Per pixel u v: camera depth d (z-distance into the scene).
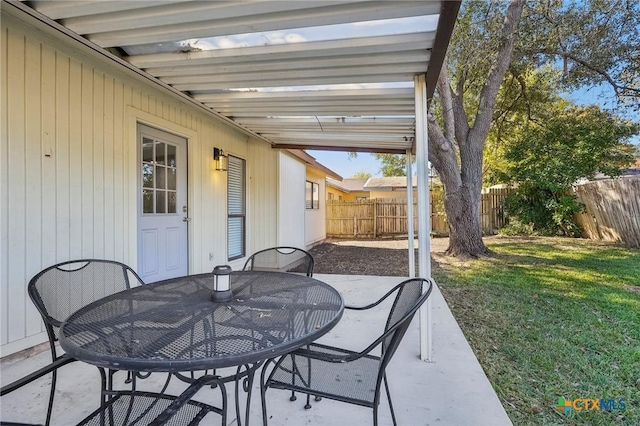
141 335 1.29
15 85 2.40
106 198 3.16
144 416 1.45
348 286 4.86
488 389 2.08
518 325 3.33
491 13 7.00
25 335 2.47
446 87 6.91
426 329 2.48
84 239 2.94
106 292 2.20
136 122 3.53
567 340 2.95
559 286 4.77
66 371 2.26
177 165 4.23
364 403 1.44
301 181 8.31
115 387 2.06
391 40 2.15
